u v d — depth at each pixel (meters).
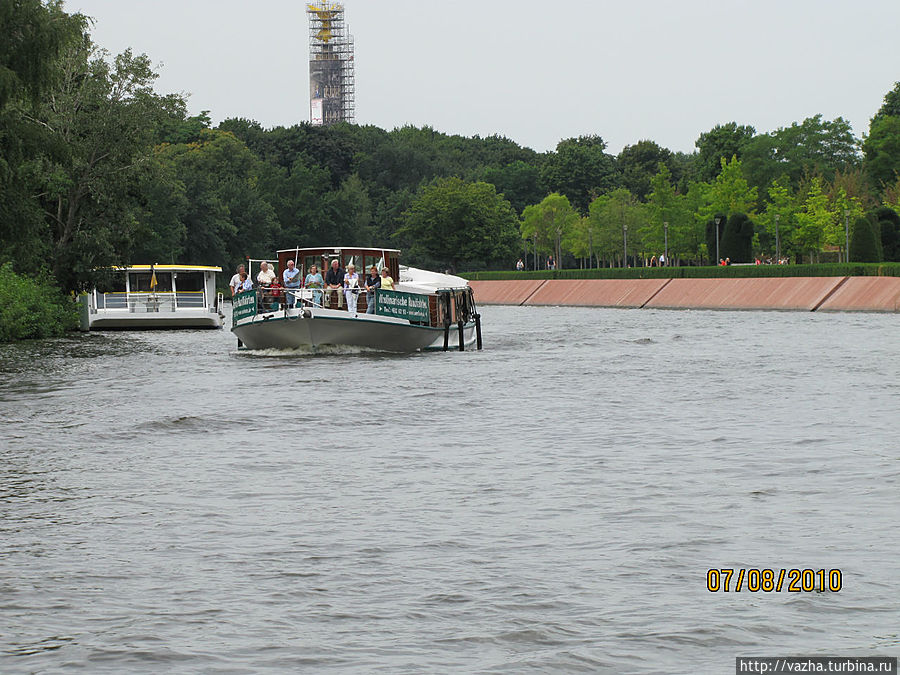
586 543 24.02
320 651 17.81
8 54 94.50
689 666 17.14
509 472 32.59
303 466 33.91
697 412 46.34
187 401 52.03
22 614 19.66
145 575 21.92
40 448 37.81
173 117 128.38
